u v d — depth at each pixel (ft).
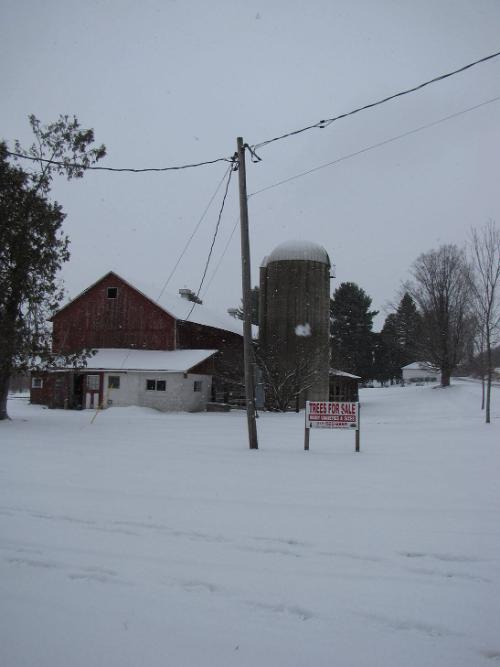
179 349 110.83
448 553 16.71
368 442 46.42
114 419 73.67
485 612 12.98
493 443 44.86
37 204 62.59
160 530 19.06
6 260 62.13
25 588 14.38
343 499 23.45
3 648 11.51
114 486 26.03
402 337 223.71
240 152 45.60
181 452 38.01
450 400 122.72
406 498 23.62
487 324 71.05
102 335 113.80
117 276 113.91
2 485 26.14
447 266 145.48
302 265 118.32
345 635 11.95
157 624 12.44
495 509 21.80
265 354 117.19
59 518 20.56
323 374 117.60
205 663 10.91
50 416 79.15
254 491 25.00
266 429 62.59
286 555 16.62
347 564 15.89
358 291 222.48
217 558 16.39
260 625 12.38
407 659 11.04
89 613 12.98
